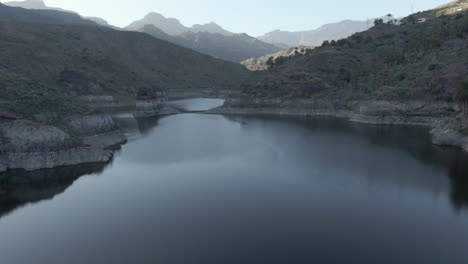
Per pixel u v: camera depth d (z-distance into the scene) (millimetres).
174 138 97125
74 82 183500
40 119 69438
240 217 40656
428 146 80500
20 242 35375
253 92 175750
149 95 158250
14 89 74312
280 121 134375
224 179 56031
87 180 56344
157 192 49906
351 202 45500
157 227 38188
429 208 43250
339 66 184250
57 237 36344
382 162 66188
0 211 43531
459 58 128500
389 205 44312
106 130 88188
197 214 41750
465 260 31344
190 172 60469
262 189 50875
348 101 148375
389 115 119562
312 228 37781
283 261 31266
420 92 119250
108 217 41250
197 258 31781
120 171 61469
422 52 154750
